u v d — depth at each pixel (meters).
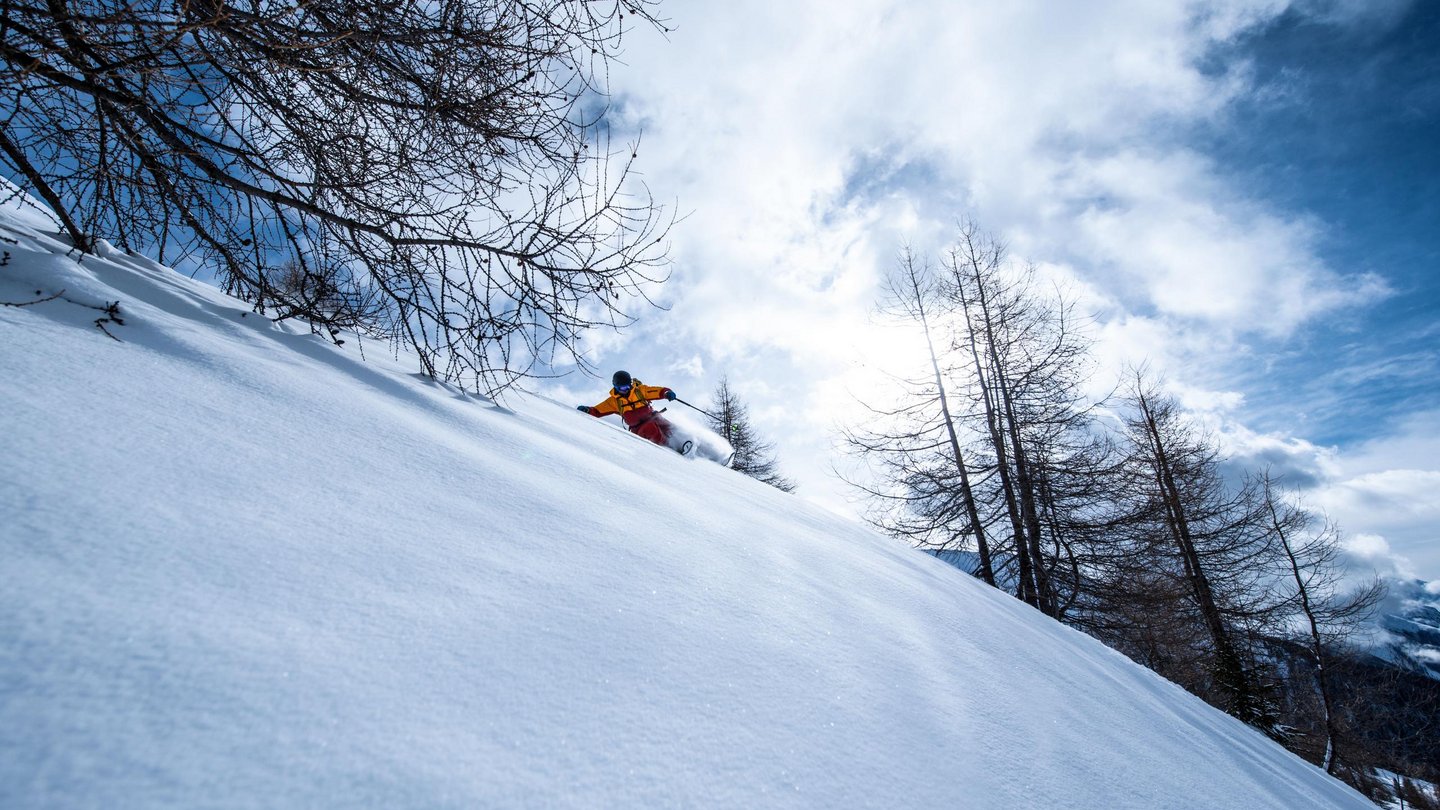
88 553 0.65
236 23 1.77
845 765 0.81
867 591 1.77
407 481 1.20
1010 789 0.93
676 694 0.81
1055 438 9.62
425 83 2.16
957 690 1.24
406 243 2.23
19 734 0.45
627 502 1.66
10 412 0.88
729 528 1.85
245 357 1.58
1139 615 9.49
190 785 0.46
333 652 0.65
